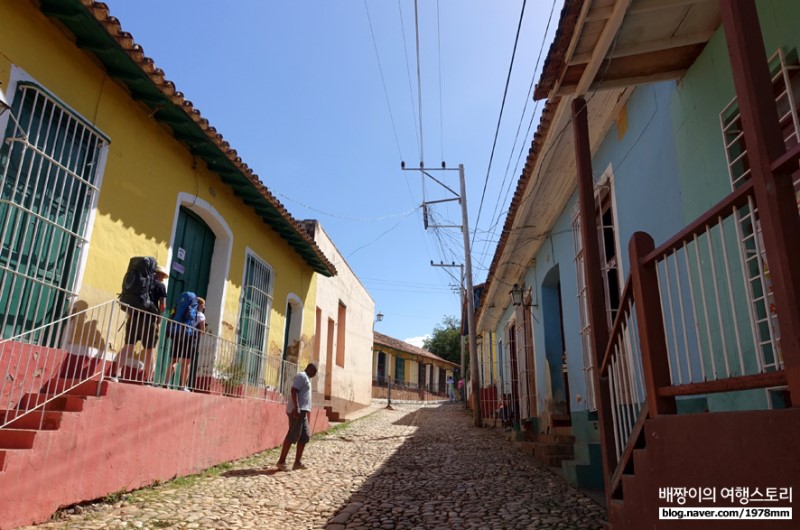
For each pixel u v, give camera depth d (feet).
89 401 17.74
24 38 18.71
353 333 69.56
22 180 18.58
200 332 25.52
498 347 59.16
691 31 14.98
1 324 17.67
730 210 9.49
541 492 20.52
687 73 16.34
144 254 24.93
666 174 17.71
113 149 23.11
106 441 18.34
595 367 15.33
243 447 29.01
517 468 25.86
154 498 18.98
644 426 11.30
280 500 19.44
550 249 32.60
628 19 14.33
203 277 31.76
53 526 15.06
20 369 17.83
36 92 19.03
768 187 8.37
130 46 21.07
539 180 26.25
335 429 44.55
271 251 40.11
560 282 30.55
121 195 23.54
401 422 53.93
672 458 10.11
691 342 16.02
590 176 16.53
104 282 22.22
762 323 12.88
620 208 21.52
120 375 21.74
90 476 17.49
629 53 15.58
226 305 32.42
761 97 8.86
